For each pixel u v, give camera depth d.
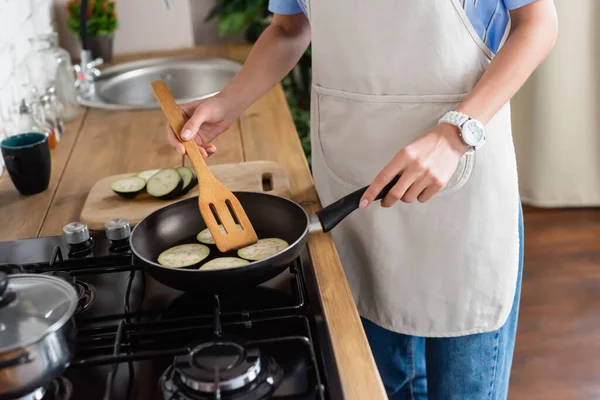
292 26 1.34
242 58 2.38
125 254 1.12
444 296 1.28
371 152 1.24
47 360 0.75
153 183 1.37
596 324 2.43
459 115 1.02
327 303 0.98
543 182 3.20
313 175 1.38
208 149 1.31
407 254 1.27
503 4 1.13
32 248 1.18
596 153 3.12
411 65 1.16
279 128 1.80
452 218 1.22
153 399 0.79
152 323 0.92
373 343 1.53
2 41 1.64
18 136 1.45
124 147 1.72
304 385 0.79
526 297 2.58
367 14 1.15
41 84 1.91
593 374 2.21
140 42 2.53
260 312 0.94
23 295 0.81
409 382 1.68
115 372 0.81
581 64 2.98
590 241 2.92
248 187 1.40
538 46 1.06
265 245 1.09
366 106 1.21
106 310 0.98
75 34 2.28
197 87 2.36
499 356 1.35
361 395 0.78
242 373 0.76
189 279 0.93
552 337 2.38
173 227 1.16
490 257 1.25
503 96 1.05
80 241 1.15
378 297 1.33
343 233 1.33
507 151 1.21
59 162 1.64
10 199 1.44
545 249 2.88
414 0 1.11
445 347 1.34
